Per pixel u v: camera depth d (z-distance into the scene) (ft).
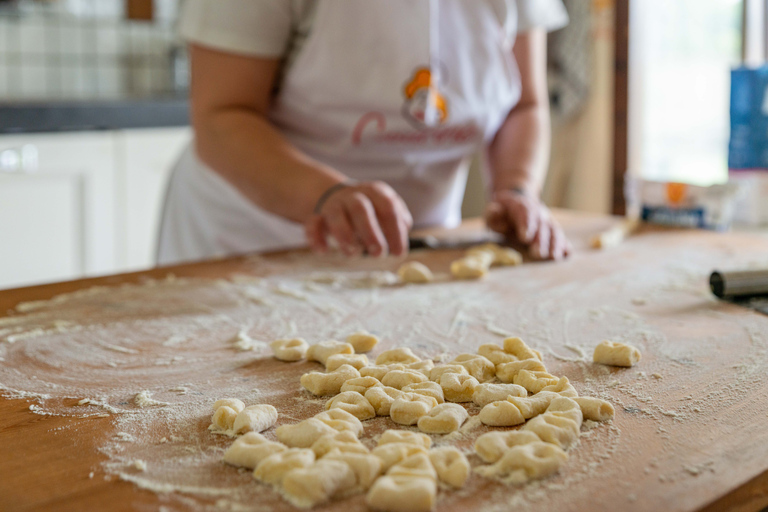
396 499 1.28
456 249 3.54
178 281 2.98
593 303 2.63
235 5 3.20
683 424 1.63
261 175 3.13
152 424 1.69
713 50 6.41
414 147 3.83
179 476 1.44
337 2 3.37
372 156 3.83
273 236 4.03
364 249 2.94
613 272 3.07
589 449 1.51
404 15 3.45
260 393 1.88
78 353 2.18
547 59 6.99
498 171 4.05
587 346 2.19
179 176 4.45
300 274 3.09
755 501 1.40
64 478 1.43
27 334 2.35
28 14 7.67
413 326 2.41
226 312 2.58
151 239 7.15
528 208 3.44
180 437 1.62
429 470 1.37
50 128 6.30
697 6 6.45
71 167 6.48
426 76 3.57
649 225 4.02
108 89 8.33
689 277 2.96
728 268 3.09
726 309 2.53
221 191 4.07
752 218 4.06
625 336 2.27
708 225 3.90
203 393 1.88
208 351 2.20
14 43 7.64
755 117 3.97
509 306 2.62
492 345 2.11
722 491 1.34
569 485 1.37
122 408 1.78
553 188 7.14
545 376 1.88
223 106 3.35
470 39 3.70
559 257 3.31
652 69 6.89
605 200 6.88
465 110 3.78
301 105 3.65
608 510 1.29
